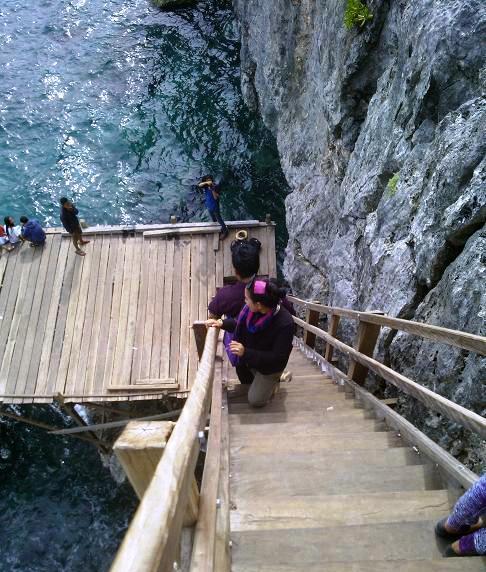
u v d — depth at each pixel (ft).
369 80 29.04
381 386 20.21
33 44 71.00
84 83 65.77
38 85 65.57
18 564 35.29
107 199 54.34
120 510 37.50
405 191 21.47
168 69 67.00
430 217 18.51
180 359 35.45
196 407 6.57
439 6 19.70
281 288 12.59
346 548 8.90
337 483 11.28
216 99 63.00
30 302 38.01
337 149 34.01
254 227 40.32
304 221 40.16
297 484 11.34
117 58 68.69
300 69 43.78
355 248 27.20
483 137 16.29
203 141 58.80
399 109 23.67
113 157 57.98
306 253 39.24
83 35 72.08
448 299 15.89
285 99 49.34
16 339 36.68
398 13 24.95
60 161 57.57
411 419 17.10
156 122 61.00
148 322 36.86
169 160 57.36
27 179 56.08
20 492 38.58
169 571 3.98
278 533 9.14
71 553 35.78
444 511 10.02
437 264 17.49
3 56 69.41
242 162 56.59
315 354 26.27
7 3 77.82
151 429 5.37
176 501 4.30
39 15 75.20
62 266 39.24
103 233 40.37
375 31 27.02
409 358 18.07
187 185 55.06
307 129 43.27
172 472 4.55
